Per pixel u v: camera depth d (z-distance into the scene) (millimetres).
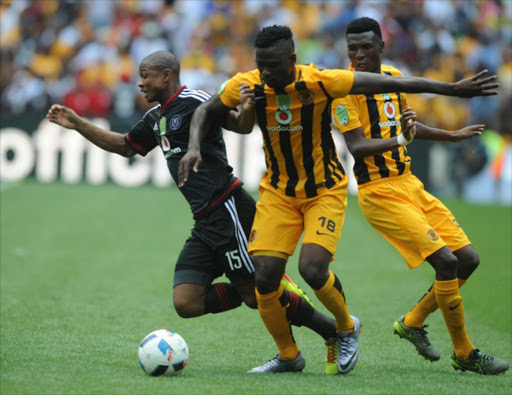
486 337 23594
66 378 16484
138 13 78812
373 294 30031
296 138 17594
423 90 17234
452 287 18828
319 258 17391
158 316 25016
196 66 74375
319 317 18312
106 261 35844
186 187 19172
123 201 58500
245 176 64812
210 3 80000
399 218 19703
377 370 18875
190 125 18500
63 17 79938
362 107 20016
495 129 71375
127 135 20625
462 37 79438
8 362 17938
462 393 16328
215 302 19031
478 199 66625
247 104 17156
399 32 74938
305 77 17156
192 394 15438
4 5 80562
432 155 65500
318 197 17875
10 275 31531
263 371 18141
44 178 68062
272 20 79188
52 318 24000
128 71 73500
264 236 17828
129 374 17078
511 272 34625
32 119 68000
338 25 78438
